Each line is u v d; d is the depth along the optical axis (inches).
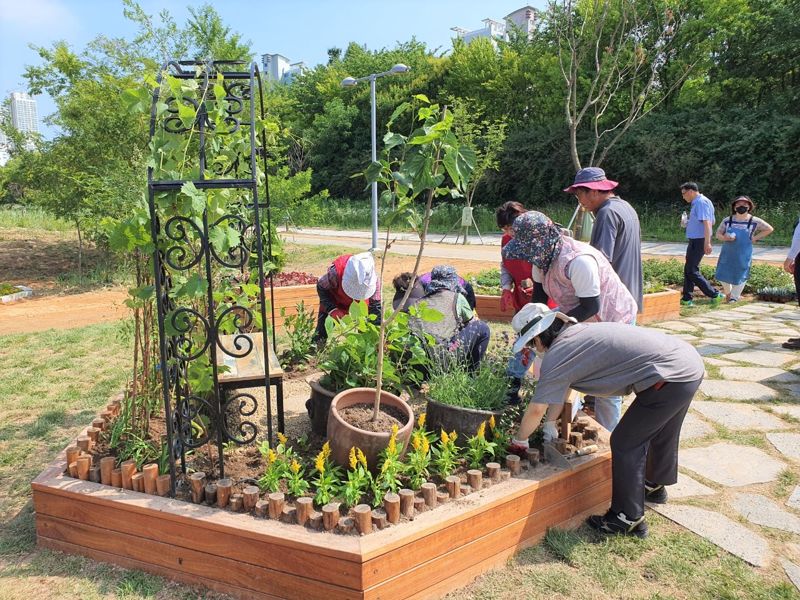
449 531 103.7
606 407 146.6
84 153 500.1
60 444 167.3
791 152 809.5
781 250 631.2
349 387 143.3
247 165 176.1
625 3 399.5
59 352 260.8
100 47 519.8
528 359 149.9
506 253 141.6
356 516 99.4
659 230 831.7
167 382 114.3
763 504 132.2
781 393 197.9
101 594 106.1
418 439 118.3
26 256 627.5
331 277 193.3
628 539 119.4
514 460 120.5
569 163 1069.1
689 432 169.6
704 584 106.7
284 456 117.9
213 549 105.4
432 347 165.8
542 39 1106.7
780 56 890.1
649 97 953.5
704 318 315.6
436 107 106.7
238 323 172.2
